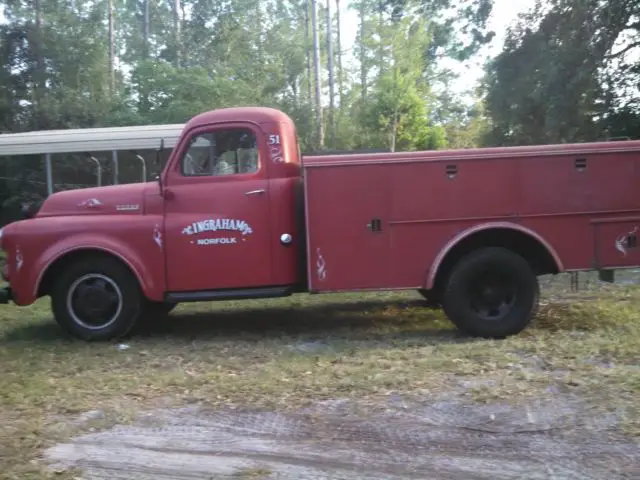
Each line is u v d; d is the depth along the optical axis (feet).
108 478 11.66
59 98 77.51
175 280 21.76
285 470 11.89
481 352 18.81
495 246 21.48
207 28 96.63
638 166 20.58
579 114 48.96
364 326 24.34
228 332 23.90
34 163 39.47
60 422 14.33
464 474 11.54
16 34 81.76
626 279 33.45
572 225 20.62
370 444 12.94
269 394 15.88
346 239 20.75
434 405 14.84
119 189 22.62
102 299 22.35
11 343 22.40
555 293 29.76
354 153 22.02
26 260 22.06
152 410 15.08
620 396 14.87
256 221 21.59
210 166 22.09
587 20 47.98
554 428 13.33
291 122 23.25
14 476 11.59
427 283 20.67
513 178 20.57
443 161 20.61
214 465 12.16
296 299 30.76
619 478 11.19
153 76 72.84
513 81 54.85
